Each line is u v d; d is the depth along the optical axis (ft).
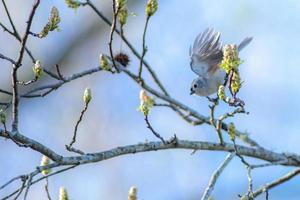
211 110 28.96
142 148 28.68
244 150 31.96
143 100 27.61
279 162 32.17
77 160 26.61
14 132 25.73
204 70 33.45
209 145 30.63
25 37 25.12
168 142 29.32
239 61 26.96
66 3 29.91
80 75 29.96
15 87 25.72
